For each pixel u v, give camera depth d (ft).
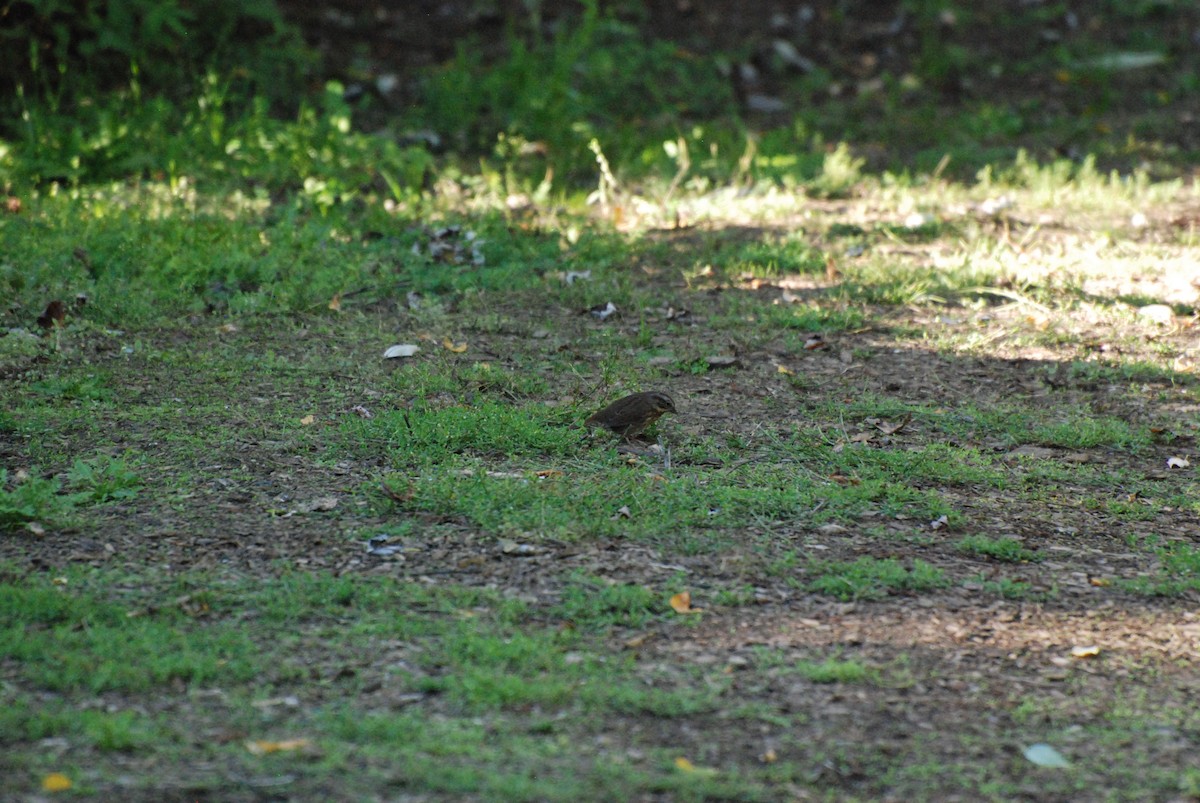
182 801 17.49
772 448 33.55
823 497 30.22
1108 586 26.53
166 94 65.72
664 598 24.88
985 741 20.40
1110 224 56.49
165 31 68.18
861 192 62.18
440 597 24.43
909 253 52.19
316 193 55.88
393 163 60.39
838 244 53.11
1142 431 35.53
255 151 60.13
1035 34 82.69
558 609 24.11
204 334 41.14
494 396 36.29
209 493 29.12
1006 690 22.11
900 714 21.11
